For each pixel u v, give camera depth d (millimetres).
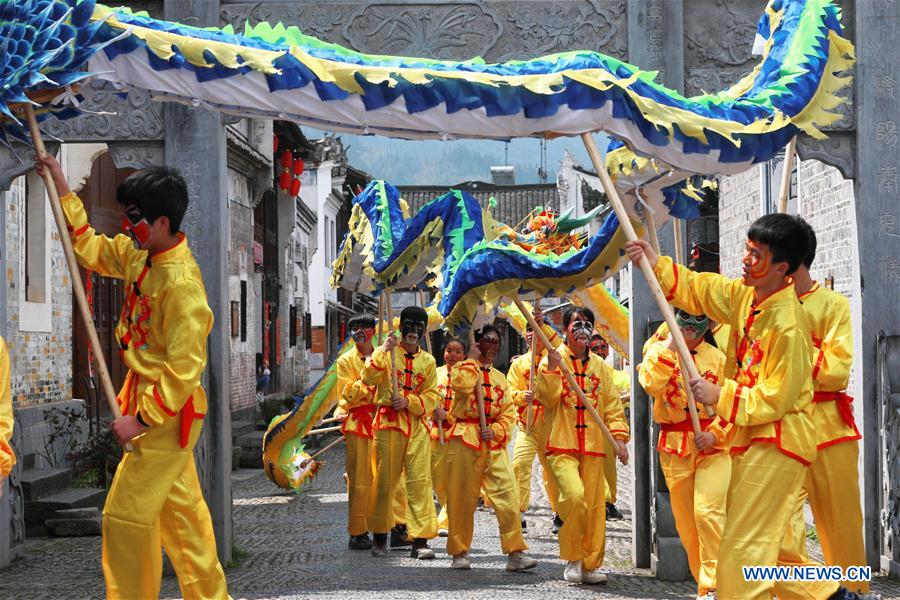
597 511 8523
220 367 9094
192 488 5582
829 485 6301
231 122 9133
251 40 6113
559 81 6012
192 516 5562
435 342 32344
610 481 10117
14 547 9562
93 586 8258
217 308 9062
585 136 6090
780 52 6902
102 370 5355
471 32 9172
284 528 12078
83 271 16406
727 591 5340
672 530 8781
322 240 41062
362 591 8039
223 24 9109
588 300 11930
